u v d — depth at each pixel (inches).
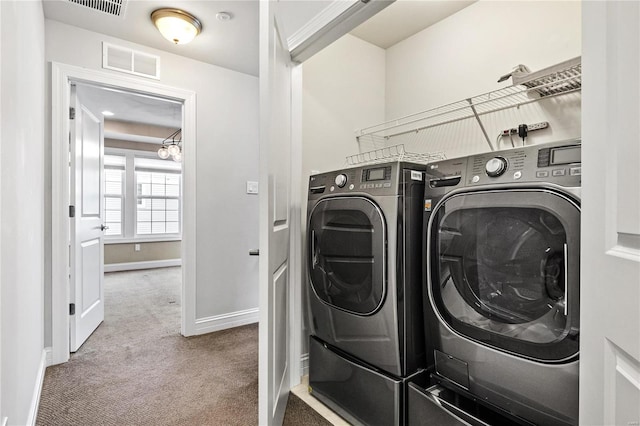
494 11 84.7
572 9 71.7
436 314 57.1
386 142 110.0
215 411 71.8
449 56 94.1
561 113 73.3
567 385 41.0
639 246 19.8
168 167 278.5
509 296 46.9
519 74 68.1
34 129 73.3
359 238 64.6
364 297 63.2
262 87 52.1
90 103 118.3
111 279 217.2
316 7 69.4
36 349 76.3
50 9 88.3
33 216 72.2
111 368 91.4
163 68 110.8
